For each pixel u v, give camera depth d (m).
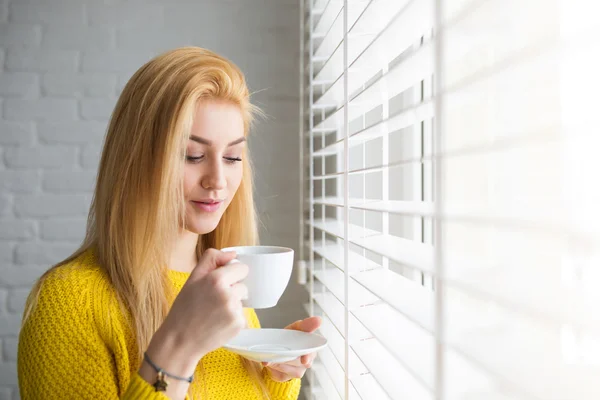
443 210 0.49
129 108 0.93
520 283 0.45
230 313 0.70
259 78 2.02
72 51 1.99
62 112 1.99
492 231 0.67
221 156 0.89
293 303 2.01
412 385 0.72
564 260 0.47
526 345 0.48
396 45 0.77
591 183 0.46
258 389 1.02
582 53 0.36
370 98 0.89
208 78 0.89
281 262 0.76
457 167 0.67
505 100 0.53
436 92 0.49
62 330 0.84
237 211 1.13
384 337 0.74
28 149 1.99
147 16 2.00
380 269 0.90
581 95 0.46
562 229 0.35
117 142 0.93
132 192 0.90
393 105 1.33
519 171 0.51
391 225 1.38
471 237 0.70
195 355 0.72
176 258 1.03
